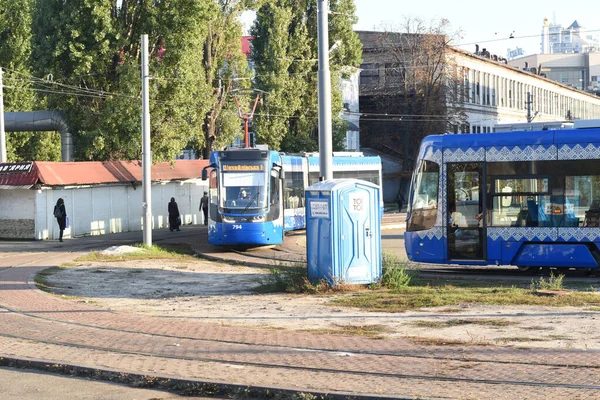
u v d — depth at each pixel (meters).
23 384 10.54
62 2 47.25
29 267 25.97
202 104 49.66
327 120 20.89
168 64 47.28
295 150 63.56
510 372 10.06
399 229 49.81
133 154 48.09
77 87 47.88
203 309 16.95
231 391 9.77
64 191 41.72
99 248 35.19
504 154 22.39
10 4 54.91
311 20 63.09
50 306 17.25
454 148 22.91
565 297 16.75
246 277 23.38
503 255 22.31
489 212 22.48
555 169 21.92
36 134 58.34
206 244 37.12
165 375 10.39
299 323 14.67
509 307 15.79
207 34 51.25
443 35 76.31
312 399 9.25
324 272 19.19
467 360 10.87
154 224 50.00
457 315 15.03
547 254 21.92
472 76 89.25
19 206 40.50
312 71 63.62
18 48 54.91
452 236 22.84
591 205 21.56
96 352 12.09
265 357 11.40
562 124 24.12
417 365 10.63
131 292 20.22
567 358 10.80
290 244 35.72
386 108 77.81
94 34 46.53
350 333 13.41
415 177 23.45
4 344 12.87
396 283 19.45
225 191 33.34
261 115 61.19
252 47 64.94
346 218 19.06
